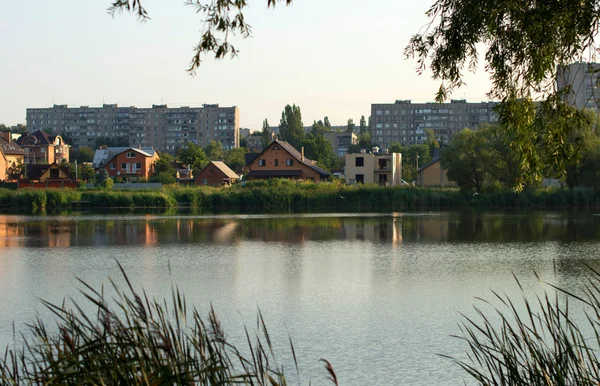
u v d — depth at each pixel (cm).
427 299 2130
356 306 2034
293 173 10219
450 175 7144
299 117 19350
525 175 1060
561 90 969
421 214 5872
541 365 727
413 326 1775
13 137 17575
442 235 4088
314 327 1775
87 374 580
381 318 1870
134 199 7325
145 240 3912
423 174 10219
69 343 615
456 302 2077
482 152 6719
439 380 1341
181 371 594
